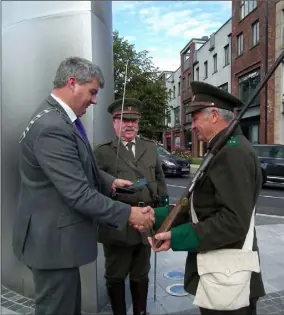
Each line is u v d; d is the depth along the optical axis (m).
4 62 2.91
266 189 10.61
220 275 1.52
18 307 2.86
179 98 33.97
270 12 16.39
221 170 1.51
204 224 1.53
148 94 14.76
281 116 16.08
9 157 2.99
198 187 1.63
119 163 2.44
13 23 2.87
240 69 19.53
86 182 1.63
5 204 3.07
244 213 1.45
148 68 14.73
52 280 1.70
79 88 1.71
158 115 15.61
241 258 1.54
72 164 1.61
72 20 2.69
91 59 2.67
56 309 1.72
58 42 2.73
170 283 3.31
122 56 13.38
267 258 4.05
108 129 3.00
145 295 2.56
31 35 2.80
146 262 2.54
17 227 1.74
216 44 23.95
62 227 1.66
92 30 2.67
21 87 2.88
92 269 2.74
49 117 1.64
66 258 1.66
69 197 1.58
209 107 1.63
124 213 1.70
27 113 2.87
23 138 1.70
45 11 2.75
